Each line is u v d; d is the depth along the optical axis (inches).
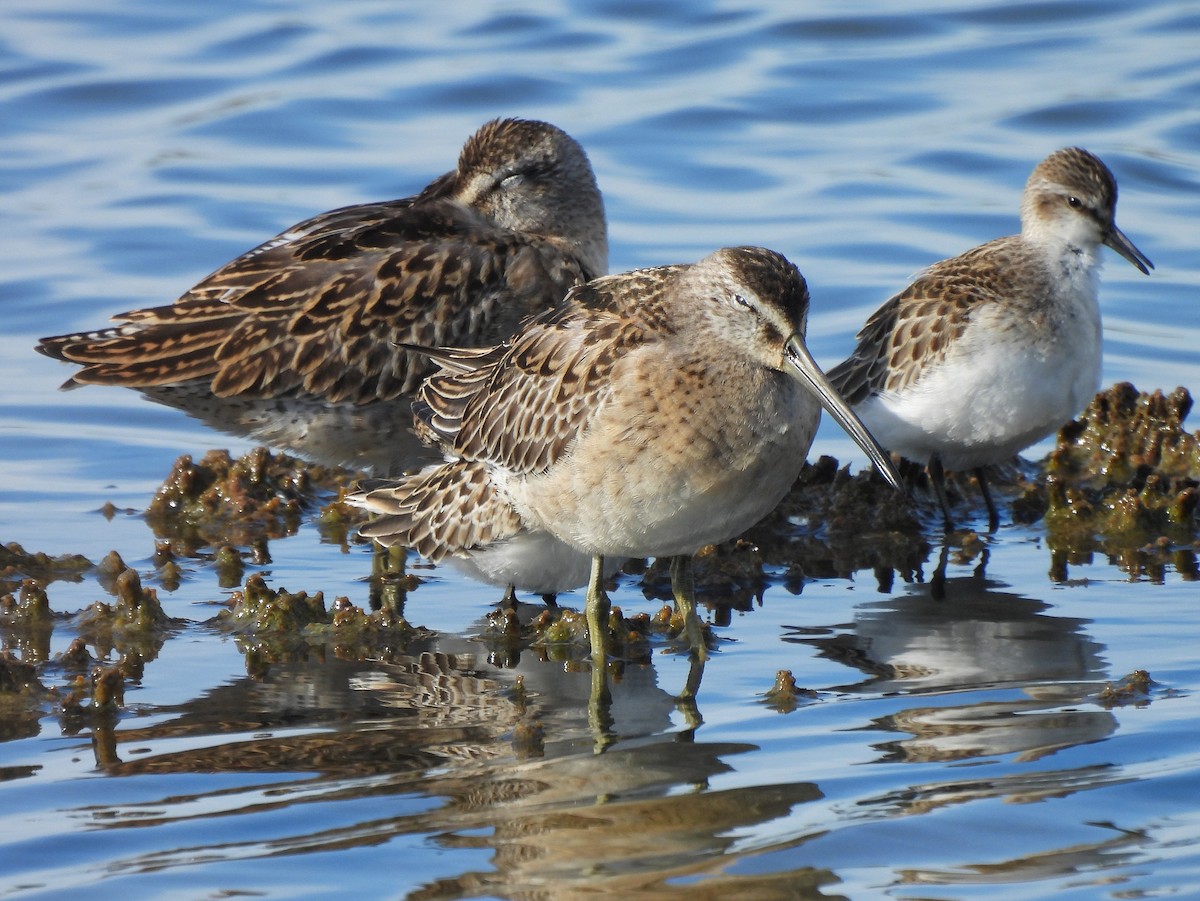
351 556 536.1
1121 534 543.5
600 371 427.8
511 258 541.6
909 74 898.7
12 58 914.7
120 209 771.4
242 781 376.5
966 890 323.6
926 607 482.9
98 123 861.2
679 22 961.5
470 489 470.6
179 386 527.5
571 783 373.1
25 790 371.6
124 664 446.9
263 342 523.5
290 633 469.1
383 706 419.5
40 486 581.3
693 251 719.1
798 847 341.4
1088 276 565.6
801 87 887.1
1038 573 510.6
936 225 749.3
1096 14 951.6
